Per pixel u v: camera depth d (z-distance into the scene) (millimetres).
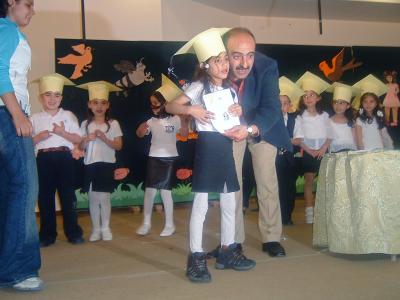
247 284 2178
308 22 6152
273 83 2633
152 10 5137
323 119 4148
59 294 2143
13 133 2188
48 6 4918
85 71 4875
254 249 2914
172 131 3635
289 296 1985
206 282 2219
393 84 5723
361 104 4336
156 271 2486
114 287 2215
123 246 3215
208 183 2277
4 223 2262
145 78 5012
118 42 4965
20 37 2221
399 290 2021
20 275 2197
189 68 5062
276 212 2787
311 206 3984
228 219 2422
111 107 4938
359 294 1979
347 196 2625
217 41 2318
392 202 2555
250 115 2637
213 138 2318
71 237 3389
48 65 4914
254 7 5719
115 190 4922
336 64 5598
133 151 4973
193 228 2285
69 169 3426
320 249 2889
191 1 5469
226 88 2402
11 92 2137
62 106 4812
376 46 5773
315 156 4008
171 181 3600
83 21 4961
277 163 3760
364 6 5805
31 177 2232
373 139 4293
